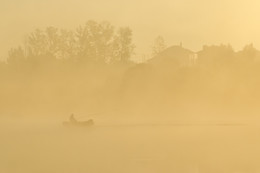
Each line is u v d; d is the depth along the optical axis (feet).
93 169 95.71
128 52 328.90
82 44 327.88
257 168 96.07
